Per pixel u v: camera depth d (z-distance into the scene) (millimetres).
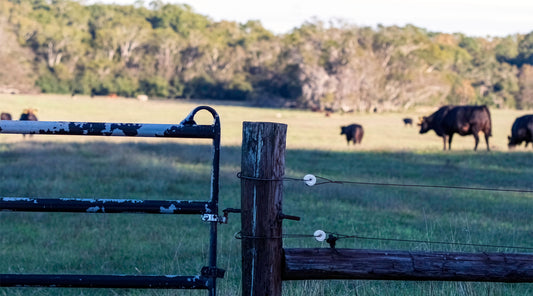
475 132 28312
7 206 3049
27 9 118312
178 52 113250
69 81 104312
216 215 3129
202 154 20875
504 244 7742
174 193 12375
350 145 33406
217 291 4969
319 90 88125
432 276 3334
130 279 3121
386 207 11266
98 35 112562
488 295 4680
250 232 3258
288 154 23719
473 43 142000
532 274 3350
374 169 18562
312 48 91562
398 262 3312
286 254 3289
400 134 49656
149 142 26609
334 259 3297
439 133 29516
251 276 3270
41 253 7188
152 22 137375
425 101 95688
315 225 9195
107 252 7277
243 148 3260
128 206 3094
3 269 6410
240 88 107250
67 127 3080
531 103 114438
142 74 109750
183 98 109812
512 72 120125
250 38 126188
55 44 106125
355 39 92062
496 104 114500
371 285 5332
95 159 18281
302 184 13836
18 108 64188
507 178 16562
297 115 77000
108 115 63281
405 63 92125
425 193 13438
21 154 19531
